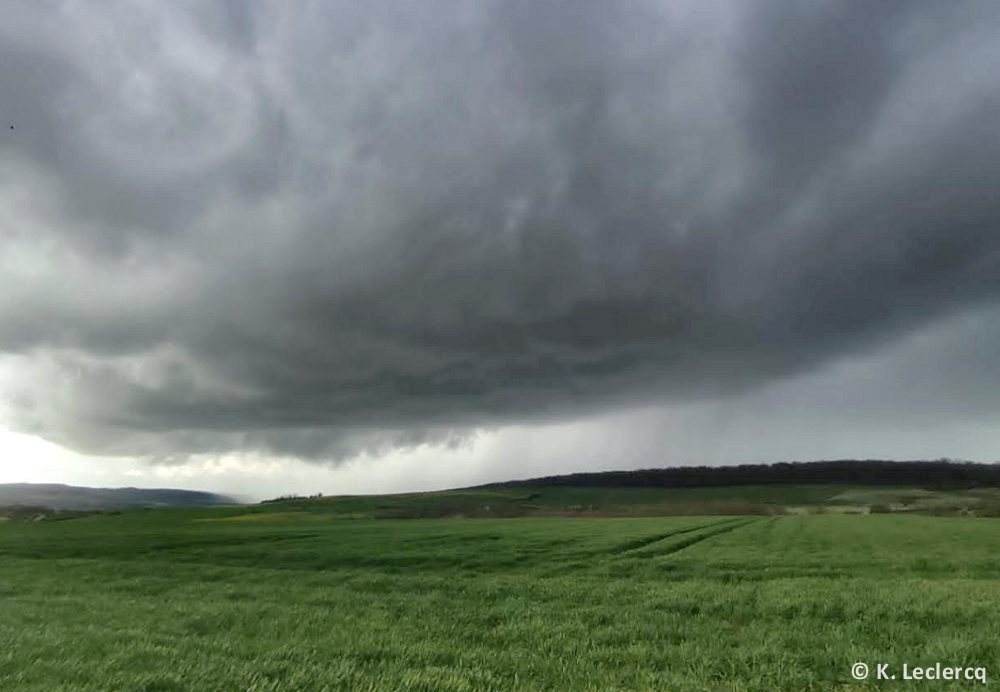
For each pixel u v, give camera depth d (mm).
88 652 12375
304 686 9922
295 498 159750
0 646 12578
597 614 18094
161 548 48188
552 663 12039
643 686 10469
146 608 19859
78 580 30406
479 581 27609
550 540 49906
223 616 18031
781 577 27969
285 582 29094
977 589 21250
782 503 139125
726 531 62312
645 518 92375
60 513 123500
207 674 10438
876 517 90000
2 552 46719
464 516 117938
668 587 24281
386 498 158625
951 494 142000
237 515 120625
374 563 38219
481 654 12734
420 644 13680
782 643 13594
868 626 15430
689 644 13555
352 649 13000
